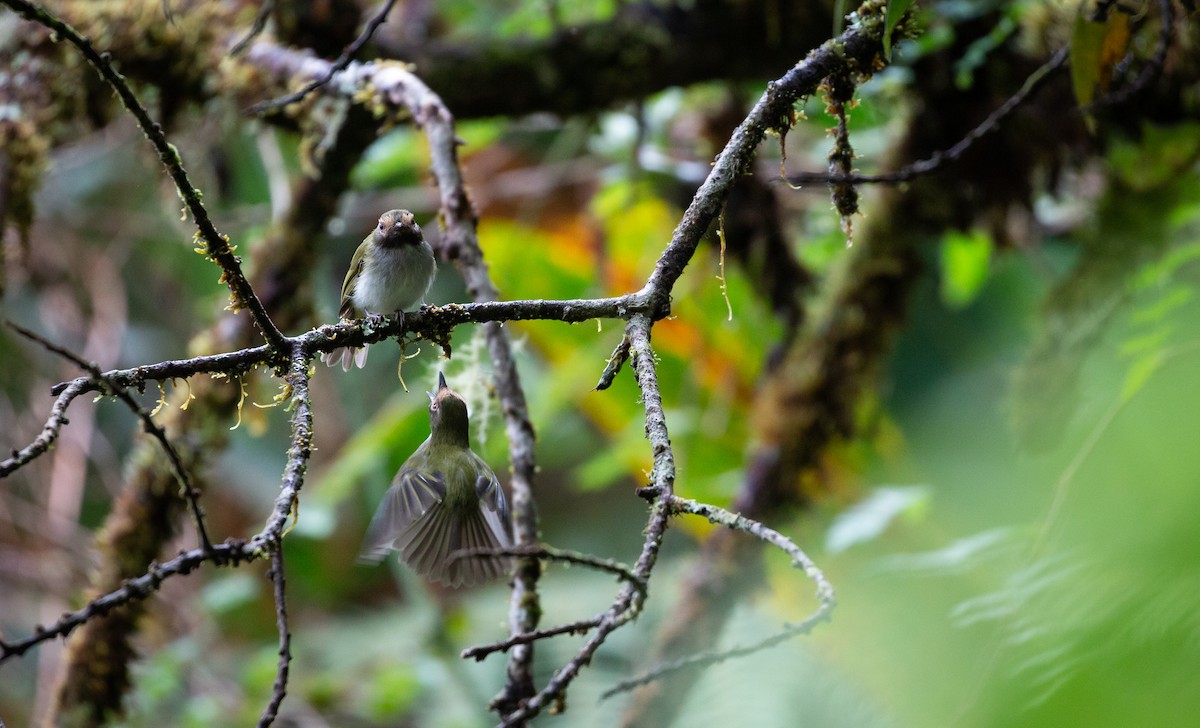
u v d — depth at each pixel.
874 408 12.08
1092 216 11.08
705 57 10.86
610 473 13.36
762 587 11.27
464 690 13.76
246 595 14.09
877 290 11.48
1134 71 9.71
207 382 10.23
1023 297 14.92
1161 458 3.97
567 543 15.77
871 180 6.48
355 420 16.05
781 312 12.43
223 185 12.59
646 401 4.63
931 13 10.36
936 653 6.21
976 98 10.71
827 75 6.15
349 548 15.57
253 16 10.58
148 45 10.32
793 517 11.62
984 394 14.40
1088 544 4.35
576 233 14.27
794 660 11.26
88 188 15.44
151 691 12.89
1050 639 4.18
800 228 13.41
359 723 13.84
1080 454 5.86
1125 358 10.48
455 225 7.87
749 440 12.55
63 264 15.54
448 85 10.69
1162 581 3.73
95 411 16.09
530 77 10.71
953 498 13.29
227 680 14.72
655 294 5.14
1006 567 8.34
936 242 13.69
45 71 10.20
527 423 7.41
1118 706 3.64
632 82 10.88
